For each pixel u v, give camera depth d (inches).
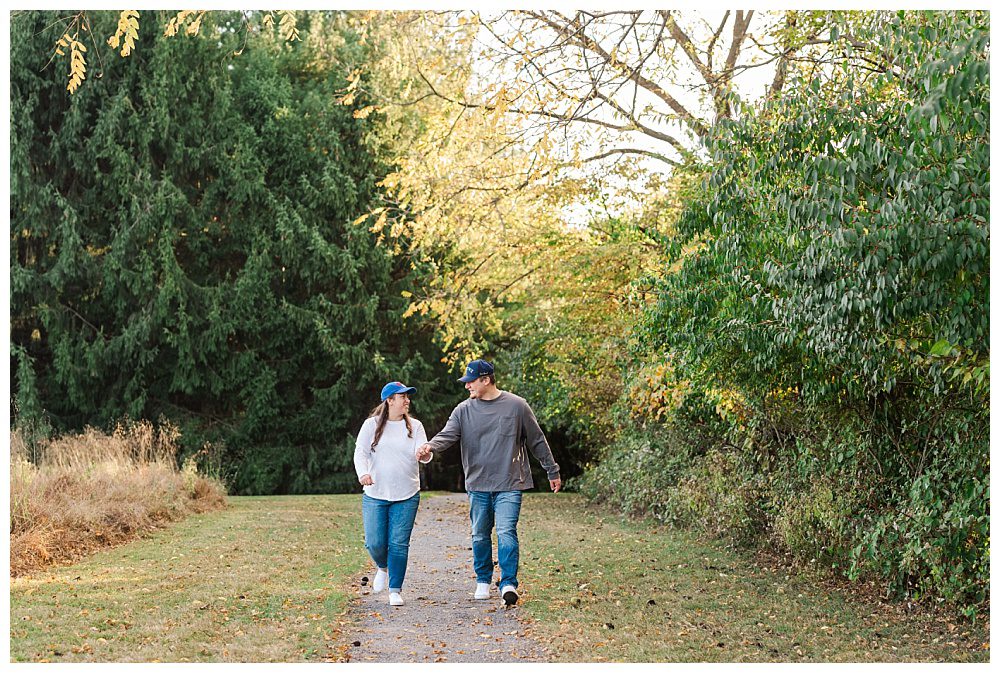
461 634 224.8
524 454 271.0
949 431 255.3
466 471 270.4
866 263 194.1
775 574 315.6
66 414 879.1
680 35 506.9
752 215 248.8
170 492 499.8
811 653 210.4
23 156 813.9
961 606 239.1
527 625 234.4
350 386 943.0
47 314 831.7
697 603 266.1
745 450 371.6
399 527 262.8
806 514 304.3
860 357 233.6
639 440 516.4
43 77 853.2
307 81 980.6
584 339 567.2
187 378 872.9
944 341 199.2
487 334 922.7
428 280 925.8
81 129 838.5
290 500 628.1
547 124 425.4
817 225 210.5
